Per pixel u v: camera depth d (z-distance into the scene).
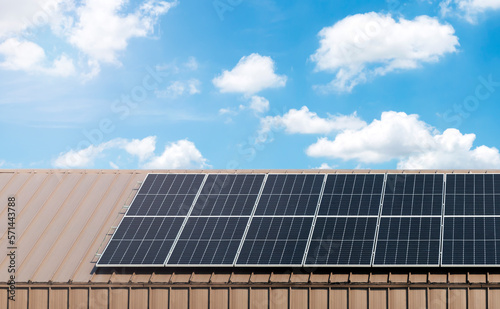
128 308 34.38
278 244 35.12
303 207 37.84
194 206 39.19
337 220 36.38
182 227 37.34
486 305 31.89
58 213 40.97
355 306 32.97
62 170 45.25
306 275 33.97
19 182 44.22
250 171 43.28
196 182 41.69
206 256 34.88
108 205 41.34
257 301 33.66
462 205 36.28
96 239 38.38
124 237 37.00
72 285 34.88
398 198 37.59
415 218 35.78
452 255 32.94
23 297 35.22
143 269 35.22
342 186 39.34
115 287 34.59
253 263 34.06
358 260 33.50
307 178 40.72
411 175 39.66
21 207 41.69
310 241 35.03
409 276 33.03
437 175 39.38
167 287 34.34
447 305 32.19
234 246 35.38
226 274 34.50
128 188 42.88
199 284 34.06
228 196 39.81
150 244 36.22
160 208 39.34
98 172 44.84
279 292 33.62
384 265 33.03
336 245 34.56
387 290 32.84
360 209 37.03
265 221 37.06
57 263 36.62
